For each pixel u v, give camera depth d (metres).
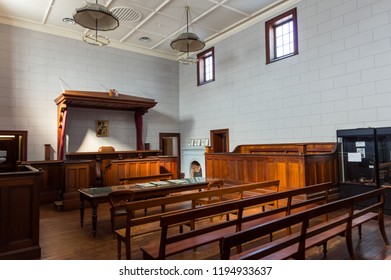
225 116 9.31
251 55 8.41
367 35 5.78
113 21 5.27
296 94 7.14
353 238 3.82
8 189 3.16
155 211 5.65
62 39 8.85
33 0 7.02
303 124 6.96
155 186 4.80
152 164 7.48
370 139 5.34
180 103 11.48
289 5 7.31
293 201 5.52
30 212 3.29
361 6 5.88
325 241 2.98
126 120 10.16
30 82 8.25
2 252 3.11
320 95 6.60
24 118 8.11
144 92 10.61
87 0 7.00
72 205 6.04
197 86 10.59
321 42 6.59
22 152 8.02
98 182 7.05
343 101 6.16
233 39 9.02
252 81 8.36
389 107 5.43
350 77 6.04
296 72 7.14
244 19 8.30
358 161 5.55
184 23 8.48
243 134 8.64
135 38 9.58
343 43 6.18
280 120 7.53
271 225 2.25
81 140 9.18
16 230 3.20
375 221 4.64
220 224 2.81
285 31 7.68
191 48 7.06
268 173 6.15
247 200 3.14
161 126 11.02
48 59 8.58
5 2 7.10
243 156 6.78
